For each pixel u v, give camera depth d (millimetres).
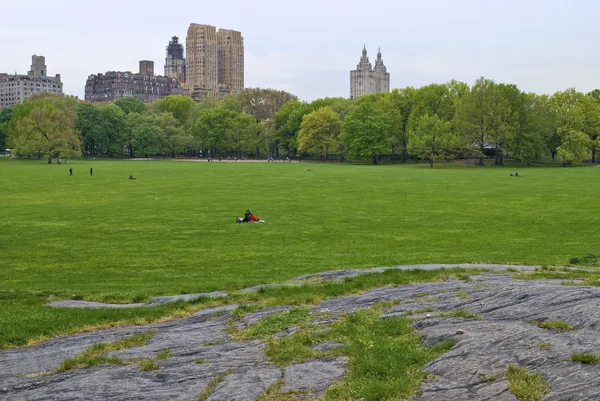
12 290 24109
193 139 187625
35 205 55406
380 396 11102
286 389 11852
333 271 24656
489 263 26859
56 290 24312
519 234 38594
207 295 21969
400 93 164125
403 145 160000
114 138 188000
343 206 53875
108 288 24812
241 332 16406
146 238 38062
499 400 10188
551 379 10523
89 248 34750
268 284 23531
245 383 12281
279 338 15539
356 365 12773
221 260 31141
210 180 85750
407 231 40375
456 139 130750
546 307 14656
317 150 166625
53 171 107562
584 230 39750
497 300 16000
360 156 151250
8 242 36750
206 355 14594
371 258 31203
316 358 13641
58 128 147875
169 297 22203
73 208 53031
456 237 37812
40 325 18469
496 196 61656
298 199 59656
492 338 12758
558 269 23531
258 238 37906
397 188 71750
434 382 11352
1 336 17469
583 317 13281
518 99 138125
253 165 138500
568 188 70188
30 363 15086
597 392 9727
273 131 193000
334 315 17094
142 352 15336
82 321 18797
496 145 137125
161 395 12094
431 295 17875
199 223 44188
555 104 147125
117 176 94562
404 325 14953
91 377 13430
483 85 136625
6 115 193625
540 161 147625
